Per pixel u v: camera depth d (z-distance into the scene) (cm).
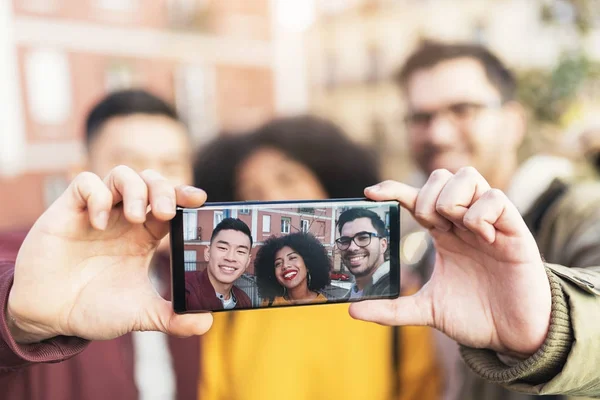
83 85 1090
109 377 164
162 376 174
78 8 1077
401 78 277
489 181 249
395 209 119
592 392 103
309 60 1641
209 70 1335
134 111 232
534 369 98
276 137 251
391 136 1606
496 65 248
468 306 109
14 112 984
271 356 174
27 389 153
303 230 115
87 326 103
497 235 101
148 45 1201
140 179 100
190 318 106
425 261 224
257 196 254
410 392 179
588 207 153
